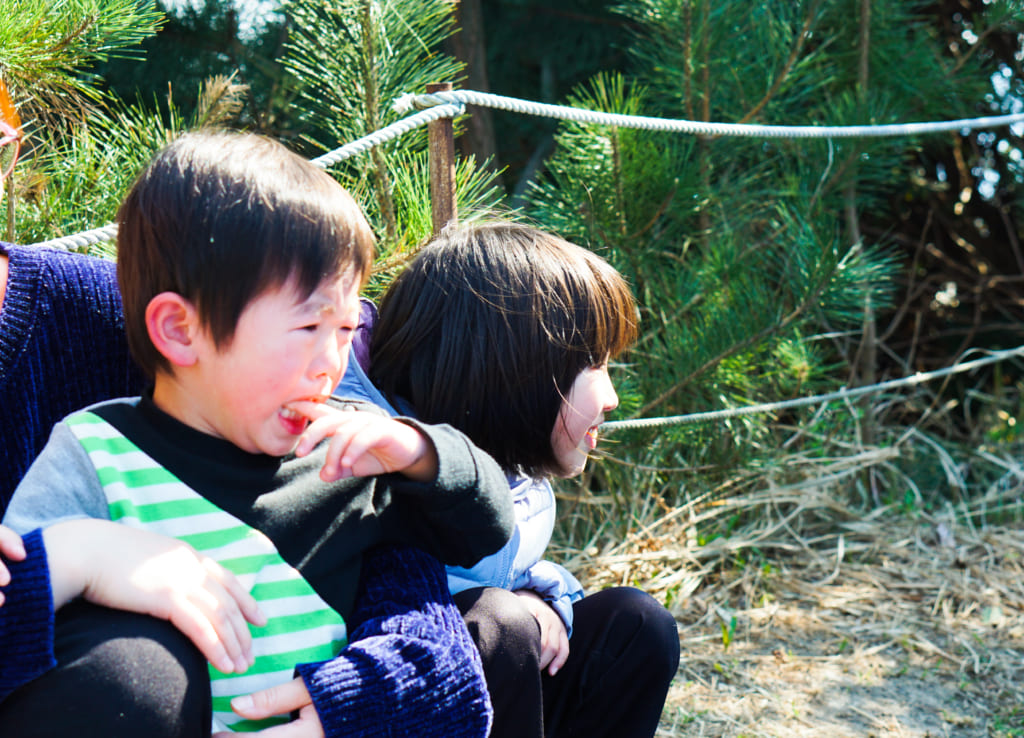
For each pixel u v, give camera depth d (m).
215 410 0.99
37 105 1.73
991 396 4.02
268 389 0.97
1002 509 3.02
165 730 0.84
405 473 1.02
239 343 0.96
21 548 0.88
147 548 0.92
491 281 1.27
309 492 1.04
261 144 1.02
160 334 0.97
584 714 1.30
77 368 1.22
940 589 2.49
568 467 1.33
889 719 1.92
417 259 1.34
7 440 1.17
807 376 2.63
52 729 0.83
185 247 0.95
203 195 0.95
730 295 2.52
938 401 4.00
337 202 1.01
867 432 3.22
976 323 4.10
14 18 1.54
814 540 2.75
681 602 2.39
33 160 1.71
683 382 2.43
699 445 2.64
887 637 2.28
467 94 1.62
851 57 3.06
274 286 0.95
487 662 1.08
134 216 0.99
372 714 0.93
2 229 1.68
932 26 4.00
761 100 2.70
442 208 1.61
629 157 2.38
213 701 0.97
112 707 0.83
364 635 0.98
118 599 0.89
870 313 3.08
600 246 2.46
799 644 2.24
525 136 3.93
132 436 1.00
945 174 4.34
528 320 1.25
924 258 4.43
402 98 1.62
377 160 1.91
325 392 1.01
